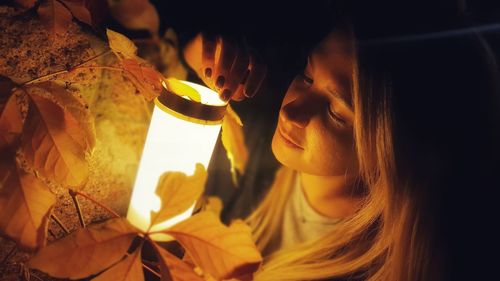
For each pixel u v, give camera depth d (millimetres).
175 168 525
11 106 452
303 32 795
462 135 590
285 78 811
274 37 806
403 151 582
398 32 567
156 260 562
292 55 807
